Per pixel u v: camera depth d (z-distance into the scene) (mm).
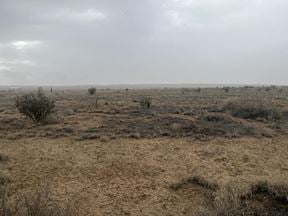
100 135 18094
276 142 16891
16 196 8516
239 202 7355
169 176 10812
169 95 68812
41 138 17531
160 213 7793
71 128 20094
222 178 10617
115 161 12742
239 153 14320
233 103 31266
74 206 7902
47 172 11156
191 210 7938
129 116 27766
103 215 7633
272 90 89438
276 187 8695
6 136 17781
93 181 10203
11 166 11875
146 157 13430
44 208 5945
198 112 30312
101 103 43656
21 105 22641
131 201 8547
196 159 13180
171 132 19172
